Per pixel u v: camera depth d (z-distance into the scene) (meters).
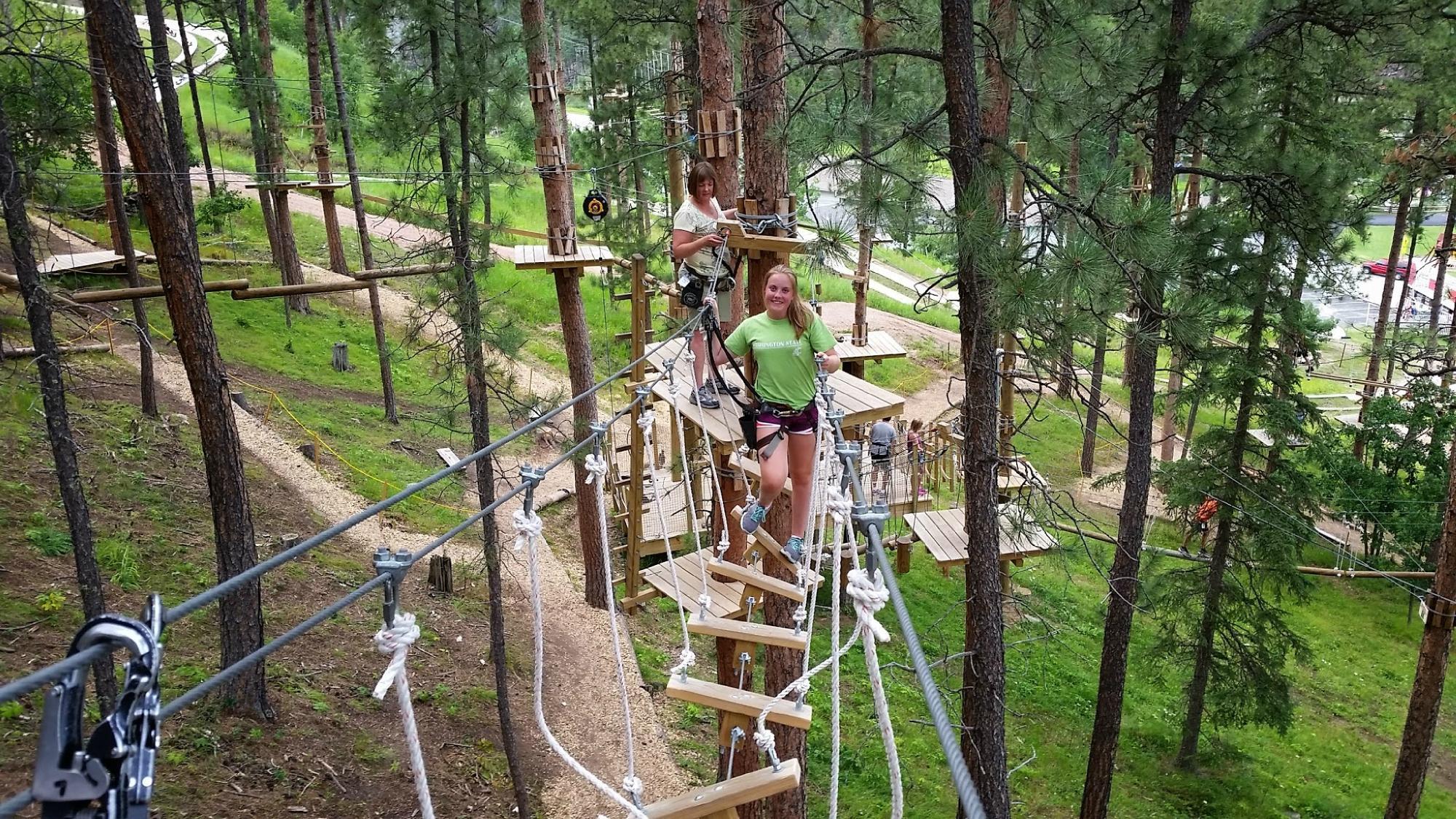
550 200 15.88
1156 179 12.95
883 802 14.90
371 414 23.81
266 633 14.09
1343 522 26.98
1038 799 16.05
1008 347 15.34
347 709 13.22
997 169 8.62
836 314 36.31
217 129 40.50
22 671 11.05
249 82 24.94
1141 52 11.27
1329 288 15.87
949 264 9.55
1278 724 17.47
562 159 15.68
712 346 8.40
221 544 11.55
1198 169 13.14
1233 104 12.82
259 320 26.48
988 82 9.16
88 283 23.91
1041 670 19.61
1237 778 17.70
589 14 22.83
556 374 28.41
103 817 1.88
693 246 8.16
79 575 9.09
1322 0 11.98
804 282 37.56
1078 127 10.23
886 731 3.12
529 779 13.50
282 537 16.59
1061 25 9.35
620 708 15.52
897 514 20.39
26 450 15.61
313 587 15.66
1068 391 10.04
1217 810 16.77
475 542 19.23
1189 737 17.92
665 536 5.80
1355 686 21.56
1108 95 10.66
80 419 17.25
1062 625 21.05
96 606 9.14
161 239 10.33
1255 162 13.59
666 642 18.17
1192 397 16.89
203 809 10.40
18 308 20.45
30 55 9.58
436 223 13.29
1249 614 17.50
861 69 13.75
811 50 9.51
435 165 14.28
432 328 30.11
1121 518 13.59
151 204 10.21
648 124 26.84
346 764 12.16
